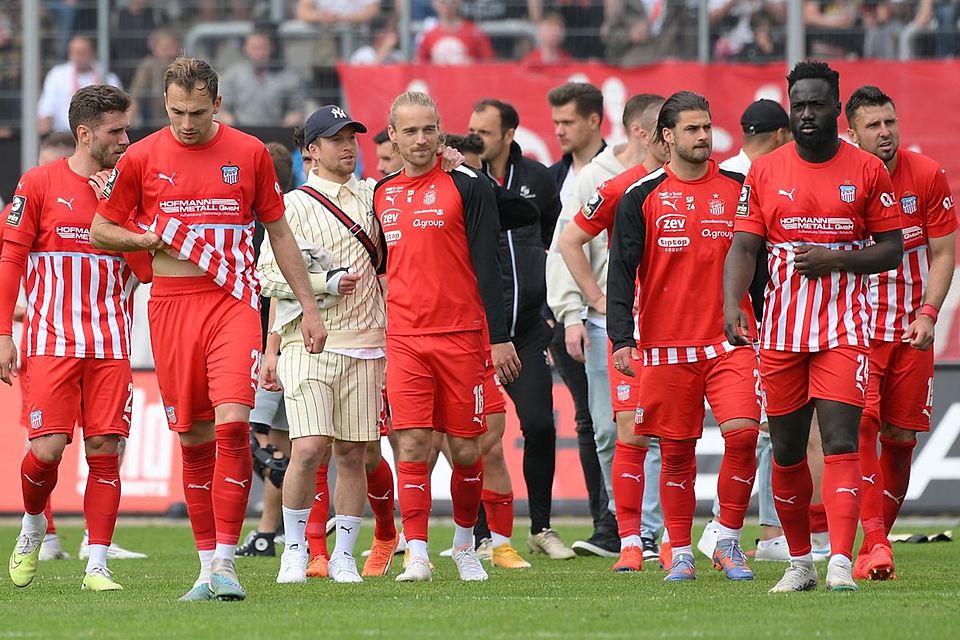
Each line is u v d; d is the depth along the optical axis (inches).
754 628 730.8
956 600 849.5
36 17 1803.6
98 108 965.2
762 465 1219.9
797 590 907.4
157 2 2129.7
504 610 817.5
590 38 2064.5
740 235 906.7
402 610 820.6
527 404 1250.0
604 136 1834.4
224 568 872.3
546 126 1846.7
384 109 1863.9
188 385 874.1
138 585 1011.9
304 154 1145.4
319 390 979.3
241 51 2138.3
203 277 872.3
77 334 959.0
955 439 1612.9
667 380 986.1
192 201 863.1
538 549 1274.6
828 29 1961.1
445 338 958.4
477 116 1290.6
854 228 880.9
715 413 983.6
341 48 2150.6
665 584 973.2
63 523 1694.1
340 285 964.6
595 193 1120.8
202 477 900.0
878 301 1048.2
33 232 963.3
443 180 959.6
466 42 2094.0
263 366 1121.4
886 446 1090.7
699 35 2018.9
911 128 1812.3
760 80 1807.3
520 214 1008.9
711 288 976.9
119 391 973.2
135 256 941.8
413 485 987.3
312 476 990.4
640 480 1093.8
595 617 782.5
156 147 865.5
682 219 972.6
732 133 1813.5
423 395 963.3
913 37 1955.0
